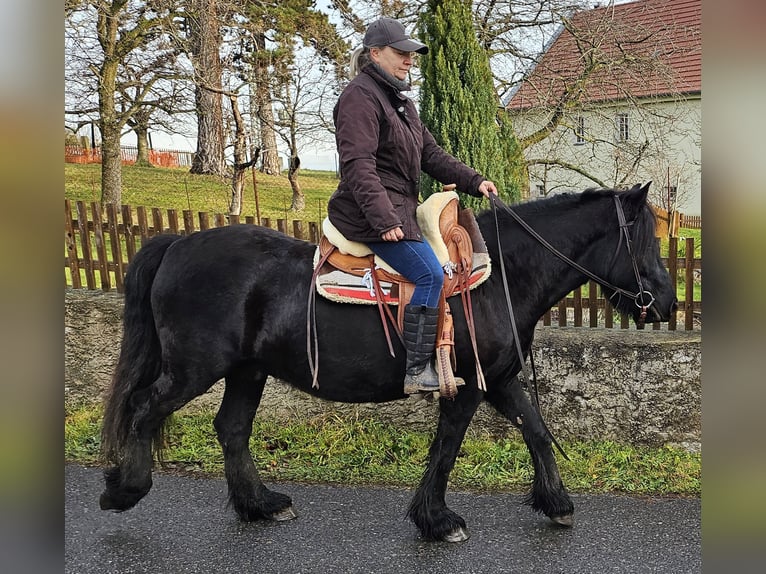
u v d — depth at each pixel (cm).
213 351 325
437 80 501
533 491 355
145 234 521
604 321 477
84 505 374
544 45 938
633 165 908
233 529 347
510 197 544
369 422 475
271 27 1237
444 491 340
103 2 1138
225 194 1504
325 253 322
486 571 304
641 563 309
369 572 304
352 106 297
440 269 304
